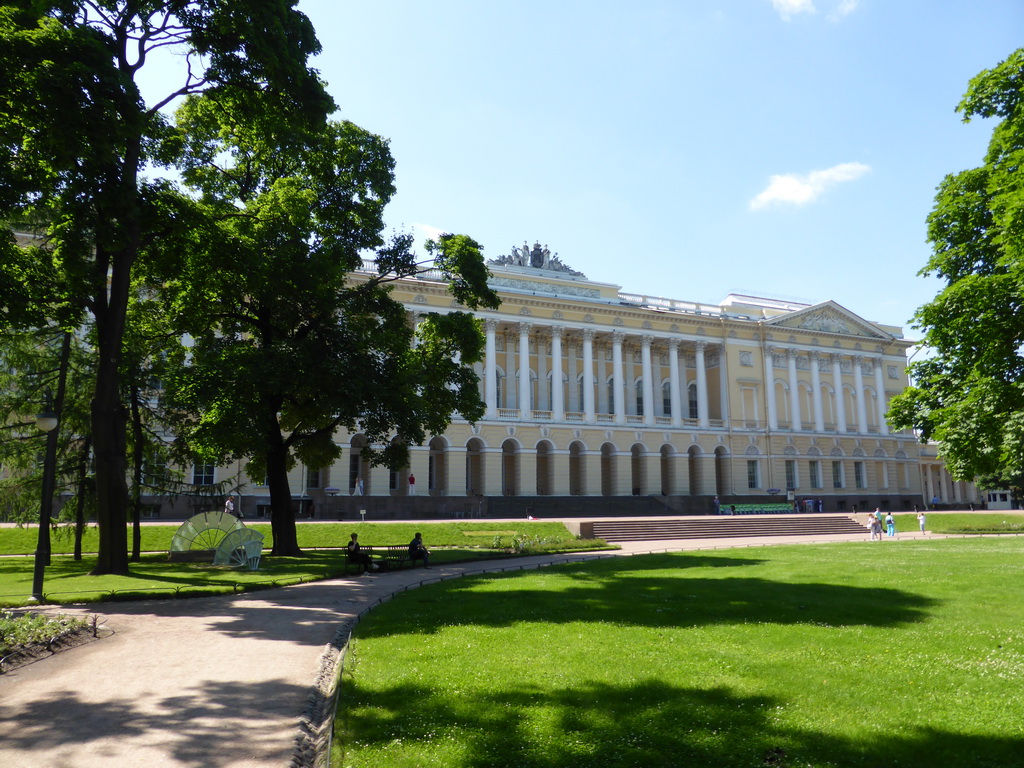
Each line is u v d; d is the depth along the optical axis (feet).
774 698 30.68
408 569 93.45
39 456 106.93
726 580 70.03
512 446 240.73
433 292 223.71
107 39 73.51
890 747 25.18
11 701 33.32
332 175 107.76
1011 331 62.59
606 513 223.10
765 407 274.36
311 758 27.35
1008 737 25.89
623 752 24.89
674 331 266.36
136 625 51.88
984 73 73.72
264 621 53.62
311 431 126.21
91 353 108.27
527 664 36.65
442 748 25.46
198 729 29.60
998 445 60.85
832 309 293.64
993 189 64.69
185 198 82.99
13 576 82.79
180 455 112.78
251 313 110.22
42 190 68.69
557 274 253.65
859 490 285.84
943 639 41.55
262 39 75.00
